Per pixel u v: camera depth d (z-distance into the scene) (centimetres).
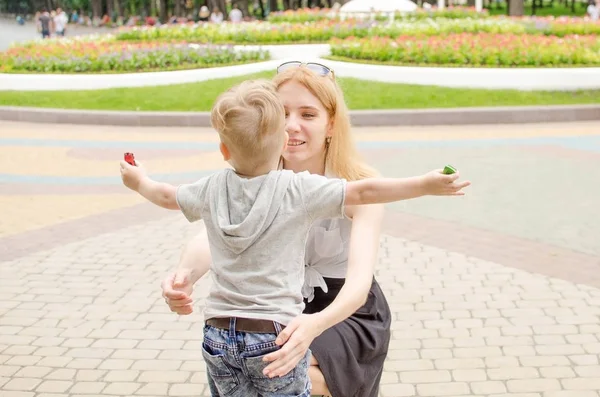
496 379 401
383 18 2277
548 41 1645
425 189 223
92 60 1695
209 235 243
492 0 5656
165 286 253
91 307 510
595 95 1439
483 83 1498
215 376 244
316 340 274
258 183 234
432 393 387
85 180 892
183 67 1706
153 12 6022
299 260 238
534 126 1258
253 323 231
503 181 852
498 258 593
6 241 655
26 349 447
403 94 1435
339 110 287
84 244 646
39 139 1187
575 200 766
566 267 570
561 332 457
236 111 226
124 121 1333
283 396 240
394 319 480
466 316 483
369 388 288
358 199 230
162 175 909
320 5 4944
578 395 383
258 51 1812
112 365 426
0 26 5634
